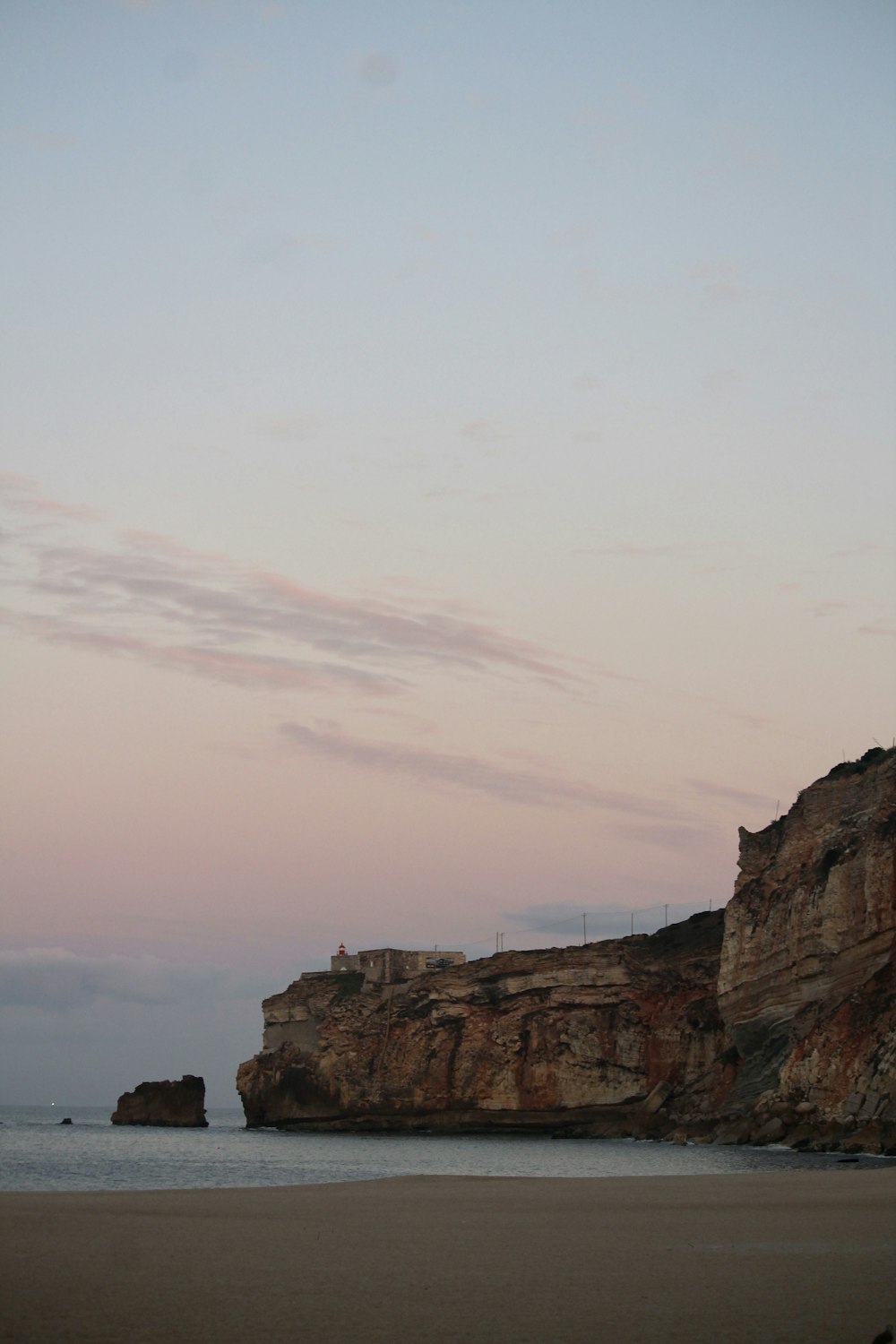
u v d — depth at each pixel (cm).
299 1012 18775
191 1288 3083
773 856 13650
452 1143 13900
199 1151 12275
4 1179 8150
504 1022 16350
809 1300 2919
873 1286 3092
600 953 16438
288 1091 18250
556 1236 4109
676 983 15850
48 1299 2925
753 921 13388
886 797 11825
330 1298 2977
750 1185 6097
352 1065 17525
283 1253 3684
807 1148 10225
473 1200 5462
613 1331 2623
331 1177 8481
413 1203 5275
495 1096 16062
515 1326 2678
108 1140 15450
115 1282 3153
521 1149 12438
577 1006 16150
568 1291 3058
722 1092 13625
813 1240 3922
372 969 18575
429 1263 3494
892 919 11094
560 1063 15850
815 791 13325
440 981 17262
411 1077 16788
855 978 11431
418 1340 2561
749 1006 13100
